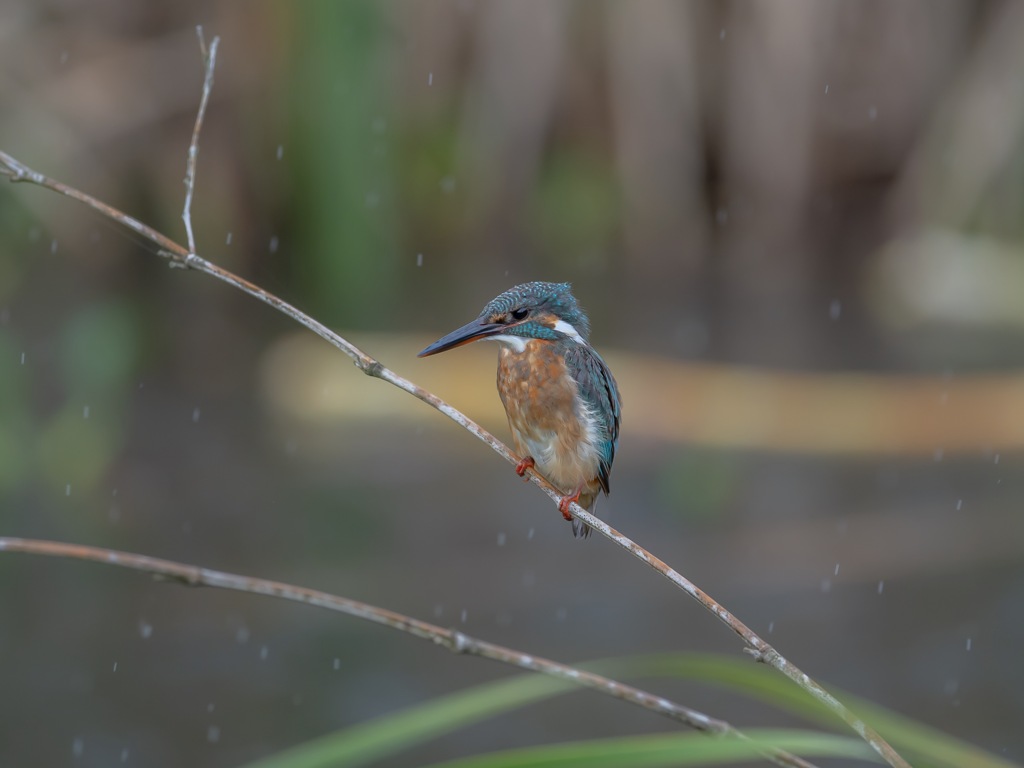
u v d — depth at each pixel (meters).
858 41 20.97
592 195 20.59
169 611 10.29
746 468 13.23
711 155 21.17
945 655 9.65
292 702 9.05
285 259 18.48
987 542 11.43
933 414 14.46
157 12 18.05
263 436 13.88
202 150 18.12
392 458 13.48
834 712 3.80
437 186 20.19
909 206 20.70
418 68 19.61
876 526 11.84
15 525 11.48
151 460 13.05
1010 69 19.86
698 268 20.36
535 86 19.94
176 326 16.86
